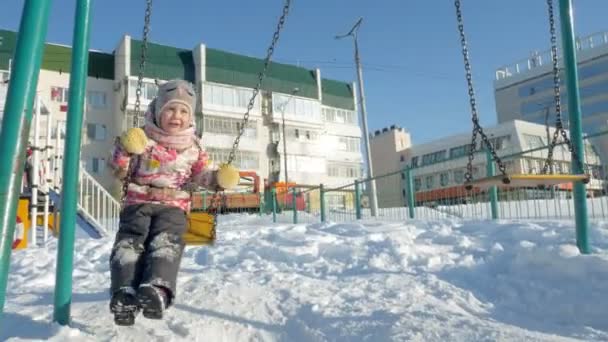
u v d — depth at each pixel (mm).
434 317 2951
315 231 8992
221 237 8930
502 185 3928
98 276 4910
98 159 36344
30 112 2066
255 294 3568
